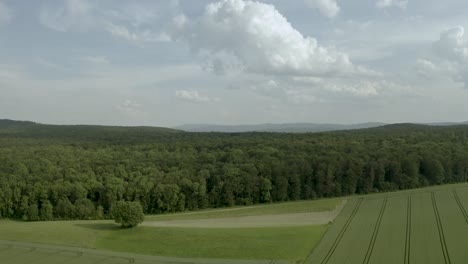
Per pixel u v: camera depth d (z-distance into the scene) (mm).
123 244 66188
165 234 70562
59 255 60500
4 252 62062
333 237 65438
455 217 71562
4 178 105812
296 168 112688
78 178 106062
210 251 60812
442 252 54219
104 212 101438
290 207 96125
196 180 109250
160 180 108562
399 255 54438
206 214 95812
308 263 54031
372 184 115562
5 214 101750
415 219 73000
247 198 109125
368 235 65062
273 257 57031
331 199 105375
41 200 100188
